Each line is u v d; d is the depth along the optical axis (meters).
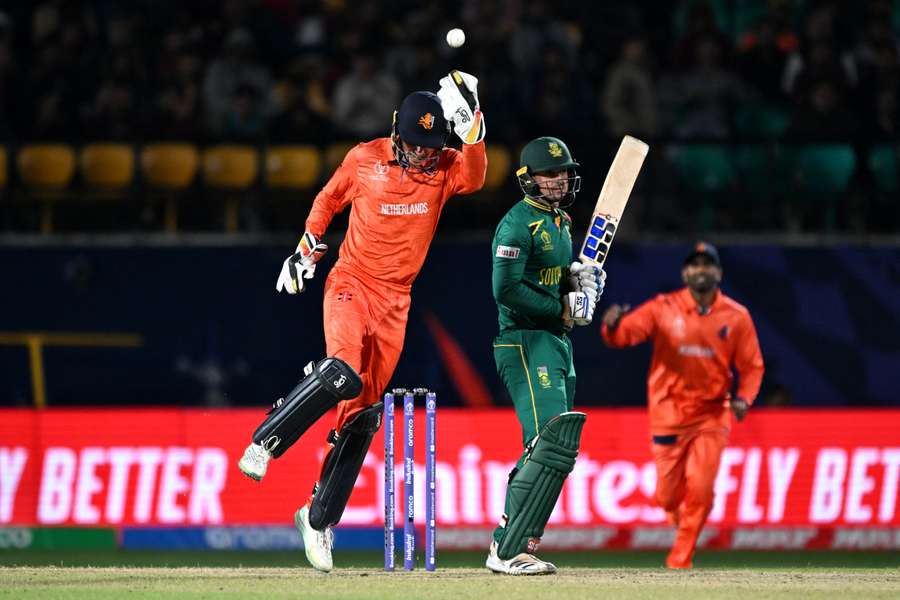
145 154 40.38
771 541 33.56
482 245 37.31
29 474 33.81
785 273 37.69
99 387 36.97
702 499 27.86
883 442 33.97
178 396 36.91
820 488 33.75
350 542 33.09
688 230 40.56
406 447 20.30
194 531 33.50
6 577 19.47
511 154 40.06
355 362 19.14
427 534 20.42
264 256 37.25
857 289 37.75
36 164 40.25
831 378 37.56
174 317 37.12
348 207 38.62
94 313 37.12
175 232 40.09
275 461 33.59
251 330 37.09
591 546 33.44
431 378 37.00
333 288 19.70
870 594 17.55
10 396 36.91
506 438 33.56
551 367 20.27
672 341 27.91
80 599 16.95
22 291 37.12
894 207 40.69
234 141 40.25
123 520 33.62
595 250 21.03
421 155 19.30
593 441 33.66
